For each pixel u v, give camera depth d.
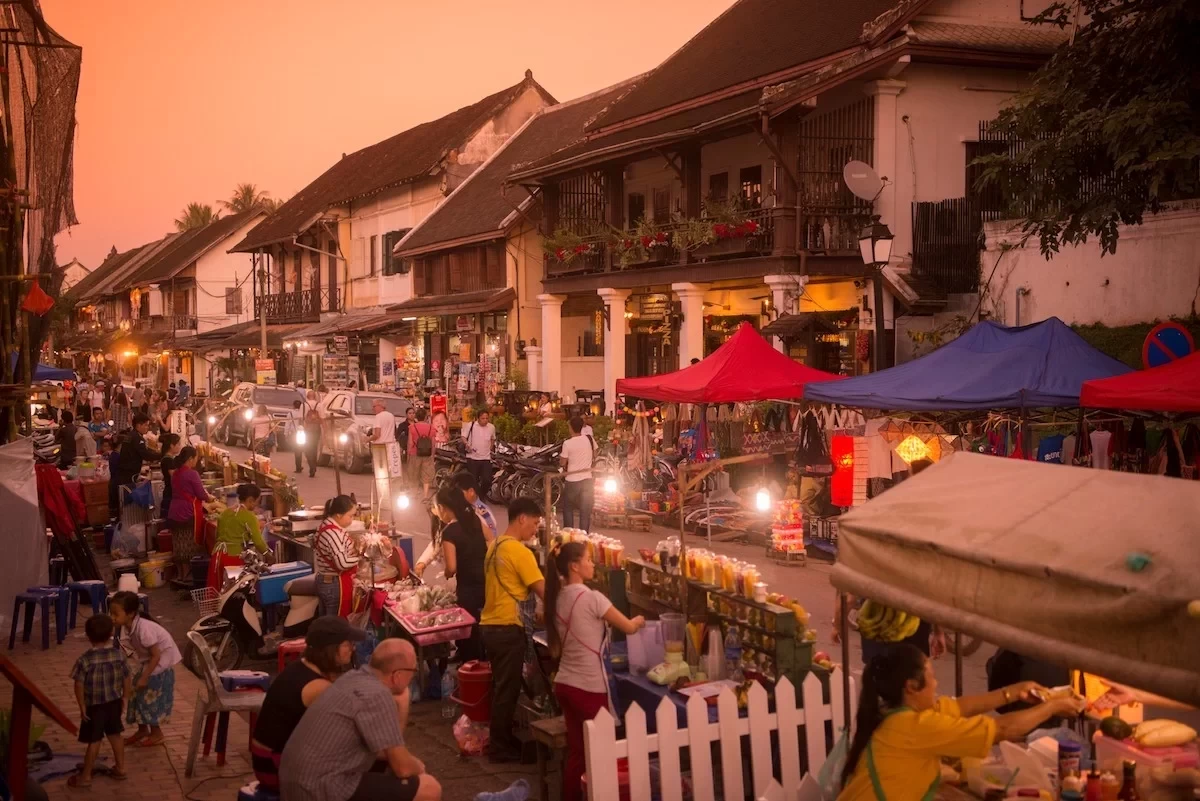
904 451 13.59
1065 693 5.33
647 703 7.18
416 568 10.28
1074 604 3.75
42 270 13.17
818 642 10.60
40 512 12.94
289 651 8.62
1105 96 15.55
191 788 7.43
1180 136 13.95
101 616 7.57
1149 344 13.05
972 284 20.55
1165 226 16.27
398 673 6.04
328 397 28.00
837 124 22.06
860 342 21.11
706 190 25.72
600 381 31.75
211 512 14.04
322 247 48.78
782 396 16.03
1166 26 14.41
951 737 4.65
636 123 27.98
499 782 7.43
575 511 18.56
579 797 6.56
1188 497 3.93
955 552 4.22
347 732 5.28
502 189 31.53
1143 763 5.07
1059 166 15.42
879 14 22.67
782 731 6.39
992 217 20.16
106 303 84.94
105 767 7.72
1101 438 13.05
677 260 25.02
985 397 12.65
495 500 21.39
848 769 4.83
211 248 62.94
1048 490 4.42
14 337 13.06
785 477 17.20
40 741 8.15
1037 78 16.55
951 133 21.92
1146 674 3.48
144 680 8.16
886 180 21.36
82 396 42.78
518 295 33.56
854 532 4.79
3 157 12.62
